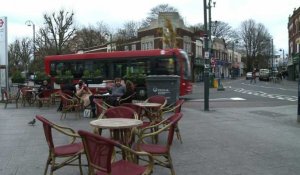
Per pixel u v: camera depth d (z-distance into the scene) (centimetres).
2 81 2186
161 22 6125
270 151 805
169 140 566
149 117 923
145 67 2305
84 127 1146
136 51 2338
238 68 12144
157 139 848
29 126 1169
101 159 419
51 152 560
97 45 7731
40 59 5634
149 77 1588
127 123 592
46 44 5697
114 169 480
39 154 776
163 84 1572
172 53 2277
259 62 11006
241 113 1533
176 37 5181
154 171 643
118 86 1435
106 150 412
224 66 9656
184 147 840
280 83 5897
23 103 1900
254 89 3888
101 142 413
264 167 677
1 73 2183
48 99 1762
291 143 892
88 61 2434
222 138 950
